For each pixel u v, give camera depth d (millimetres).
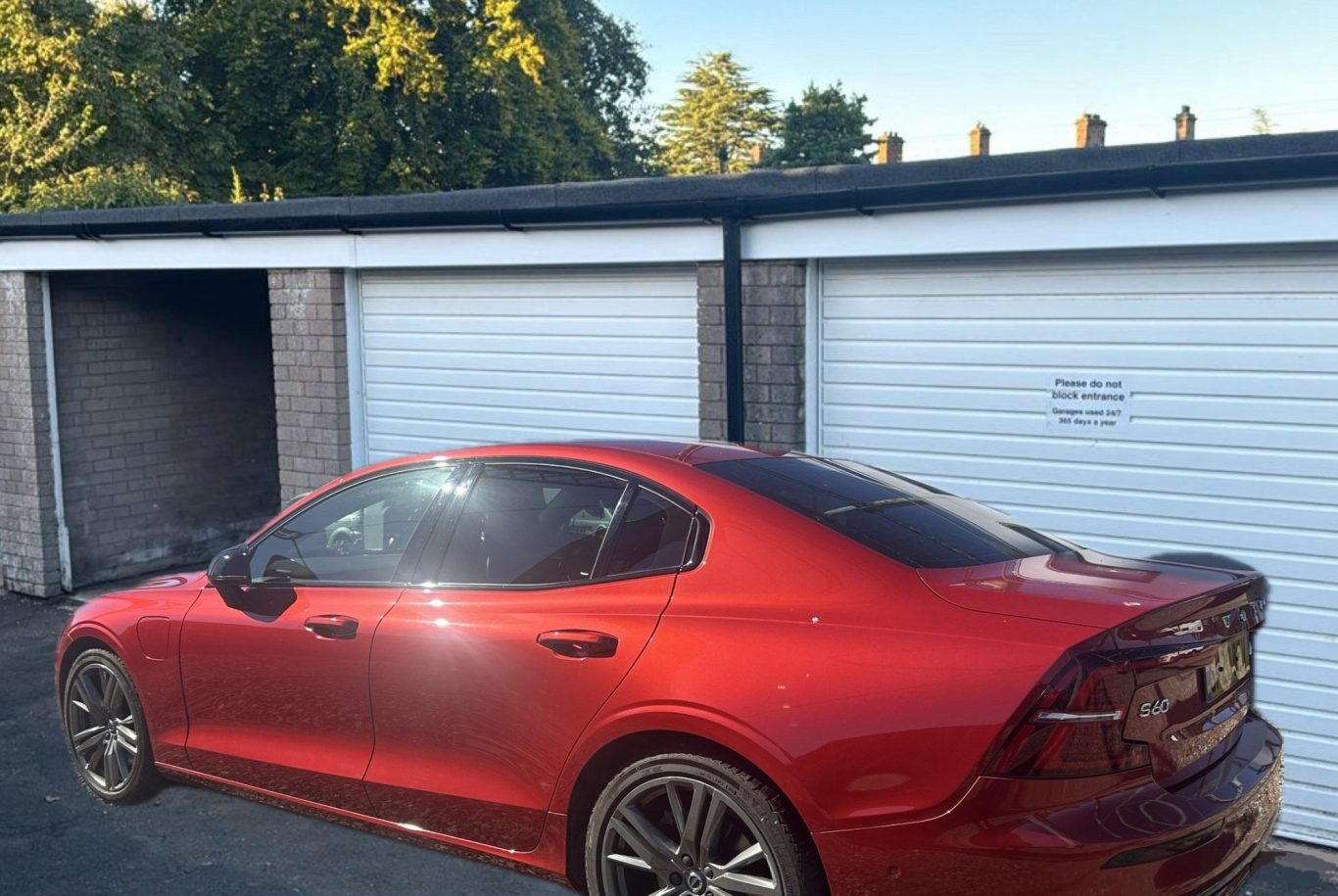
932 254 5957
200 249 9062
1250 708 3699
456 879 4645
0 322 10188
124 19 27078
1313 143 4859
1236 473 5336
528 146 34969
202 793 5562
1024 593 3289
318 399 8758
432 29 33375
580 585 3873
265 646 4516
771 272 6602
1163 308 5461
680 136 71188
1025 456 5953
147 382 11016
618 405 7535
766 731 3299
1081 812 2990
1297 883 4754
